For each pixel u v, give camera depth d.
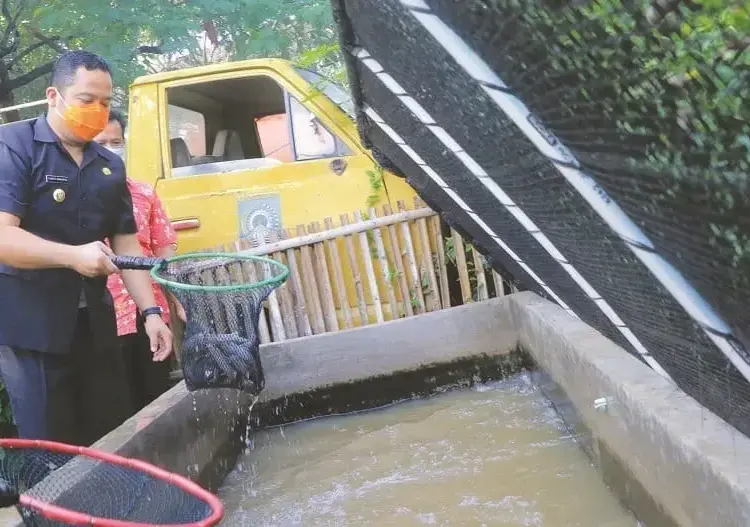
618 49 0.99
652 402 2.45
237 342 3.06
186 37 10.55
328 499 3.33
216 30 12.11
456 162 2.84
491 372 4.73
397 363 4.65
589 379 3.14
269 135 5.25
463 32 1.44
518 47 1.26
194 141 5.41
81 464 2.08
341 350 4.60
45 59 12.20
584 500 2.96
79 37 10.30
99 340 3.13
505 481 3.25
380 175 4.87
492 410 4.18
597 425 3.09
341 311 4.89
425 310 4.95
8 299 2.87
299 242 4.76
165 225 4.36
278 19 11.28
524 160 1.81
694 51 0.86
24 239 2.72
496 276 5.03
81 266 2.71
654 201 1.29
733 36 0.80
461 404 4.39
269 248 4.75
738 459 1.92
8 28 10.12
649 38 0.91
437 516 3.02
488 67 1.49
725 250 1.20
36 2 10.31
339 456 3.85
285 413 4.55
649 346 2.40
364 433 4.16
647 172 1.22
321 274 4.84
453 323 4.68
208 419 3.74
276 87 5.12
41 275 2.88
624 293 2.08
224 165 4.99
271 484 3.62
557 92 1.28
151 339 3.28
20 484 1.92
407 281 4.92
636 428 2.55
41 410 2.94
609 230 1.68
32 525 1.58
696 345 1.82
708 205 1.12
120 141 4.92
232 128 5.45
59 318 2.93
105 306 3.16
